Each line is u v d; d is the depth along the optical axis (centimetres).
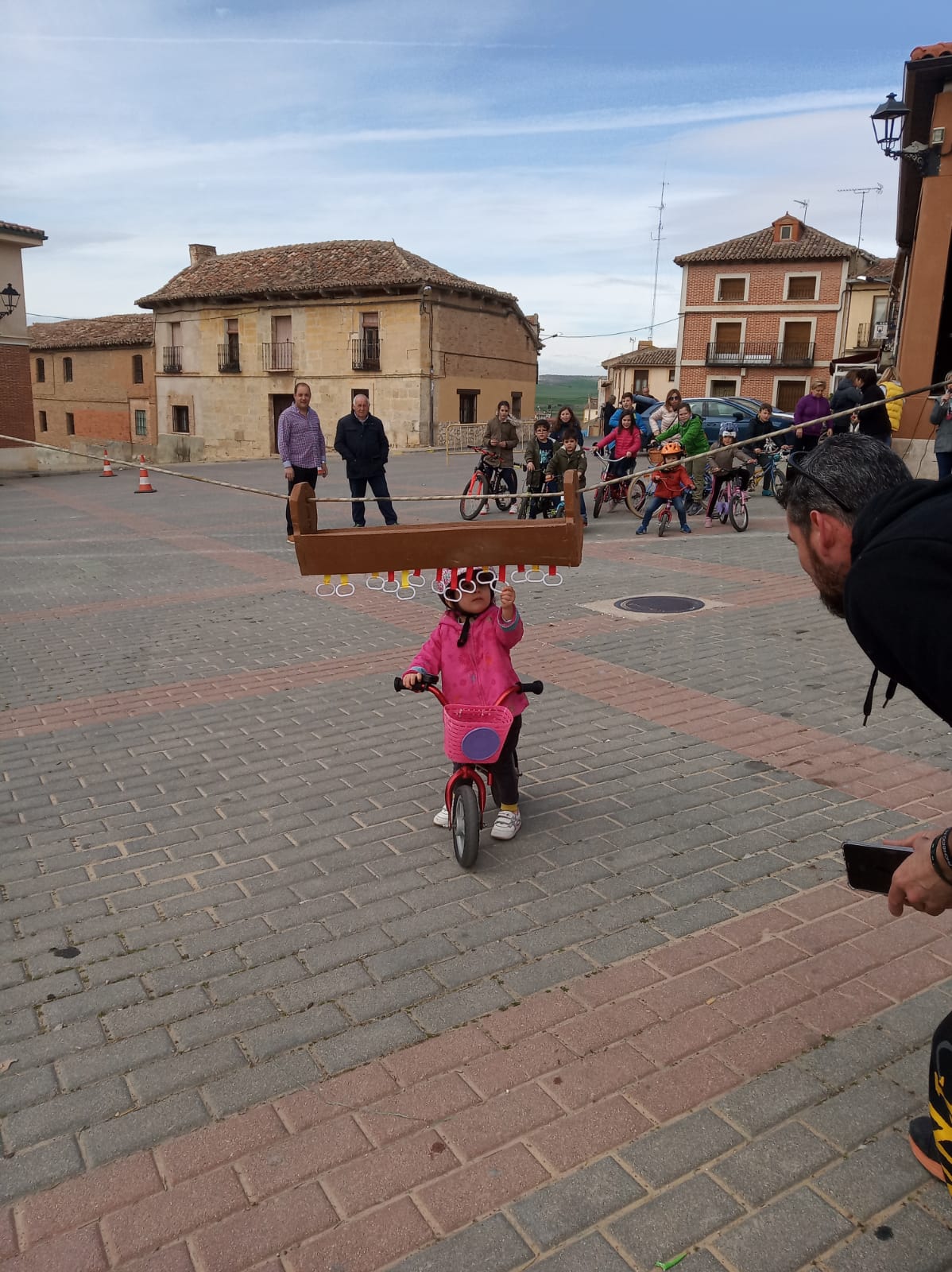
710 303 5066
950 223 1443
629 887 361
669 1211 214
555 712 564
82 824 425
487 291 3834
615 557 1111
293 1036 278
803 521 188
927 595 152
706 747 504
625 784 459
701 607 839
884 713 552
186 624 823
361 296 3712
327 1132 240
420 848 396
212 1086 258
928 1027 276
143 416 4666
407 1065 264
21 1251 207
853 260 4894
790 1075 257
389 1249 205
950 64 1372
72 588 1002
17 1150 237
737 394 5103
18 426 2603
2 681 659
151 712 584
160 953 323
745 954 315
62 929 339
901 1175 223
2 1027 285
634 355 6681
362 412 1165
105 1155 234
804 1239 206
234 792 457
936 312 1473
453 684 383
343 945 325
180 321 4247
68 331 5172
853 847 199
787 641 721
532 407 4503
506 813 402
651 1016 283
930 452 1494
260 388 4044
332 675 655
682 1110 245
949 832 169
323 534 332
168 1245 208
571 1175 224
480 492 1438
